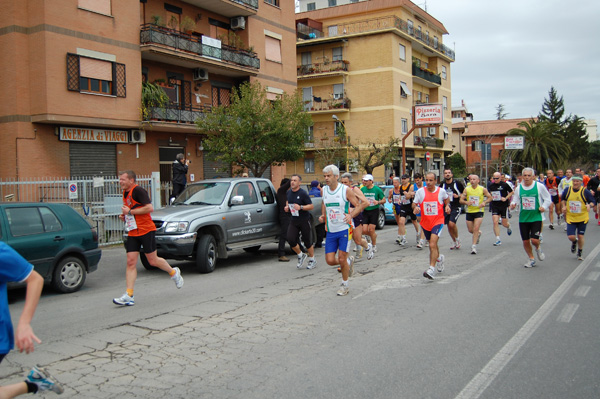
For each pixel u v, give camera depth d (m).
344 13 44.94
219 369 4.85
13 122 19.14
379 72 41.56
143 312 7.20
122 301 7.59
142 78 23.86
